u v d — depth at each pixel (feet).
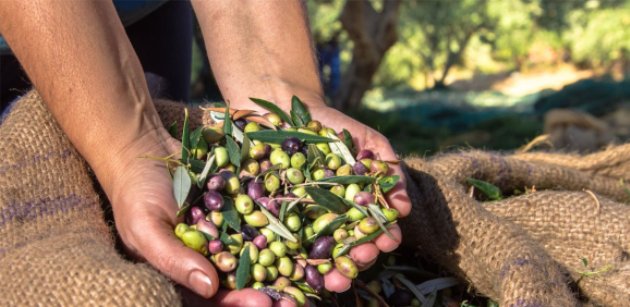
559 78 36.88
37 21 2.07
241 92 2.64
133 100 2.16
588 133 9.49
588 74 36.42
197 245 1.90
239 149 2.17
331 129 2.31
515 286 2.22
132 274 1.78
